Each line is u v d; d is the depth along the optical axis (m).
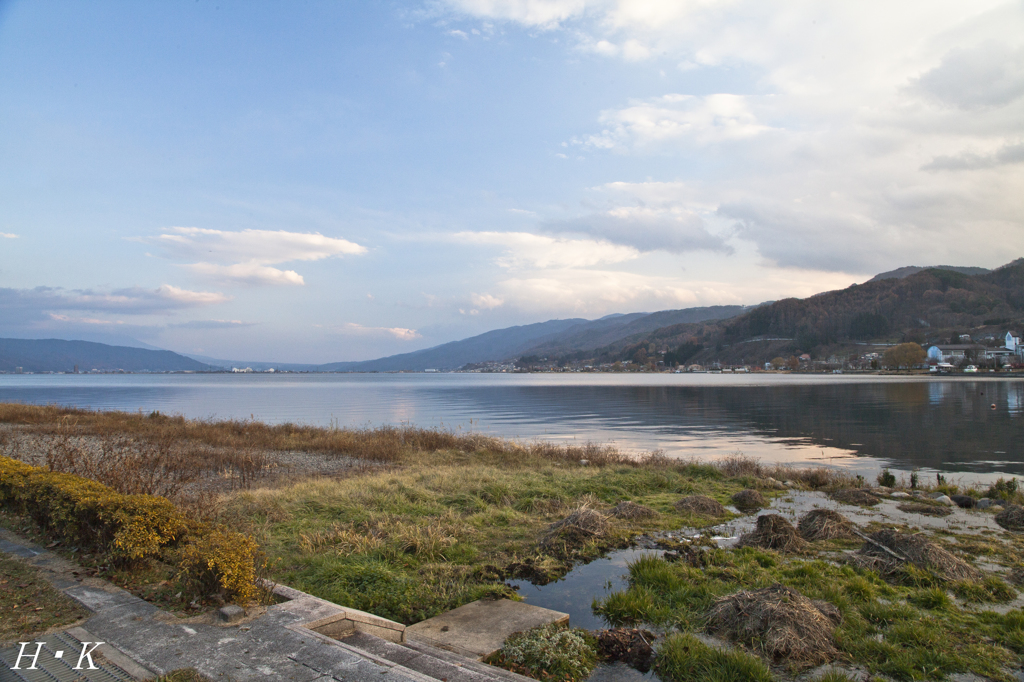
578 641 5.30
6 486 7.78
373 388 112.06
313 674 3.81
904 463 21.80
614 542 8.98
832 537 9.08
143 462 13.41
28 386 119.88
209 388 110.69
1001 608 6.28
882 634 5.60
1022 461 22.28
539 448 20.88
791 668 4.93
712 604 6.20
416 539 8.52
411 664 4.48
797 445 27.25
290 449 21.09
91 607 4.93
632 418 43.25
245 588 4.92
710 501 11.41
